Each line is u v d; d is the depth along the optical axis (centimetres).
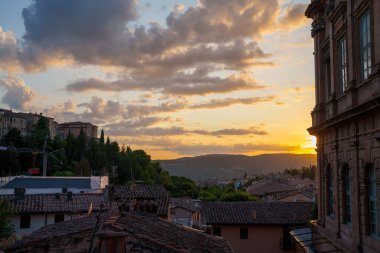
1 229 3112
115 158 14988
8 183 6562
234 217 4278
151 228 1555
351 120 2031
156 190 3712
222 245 1781
